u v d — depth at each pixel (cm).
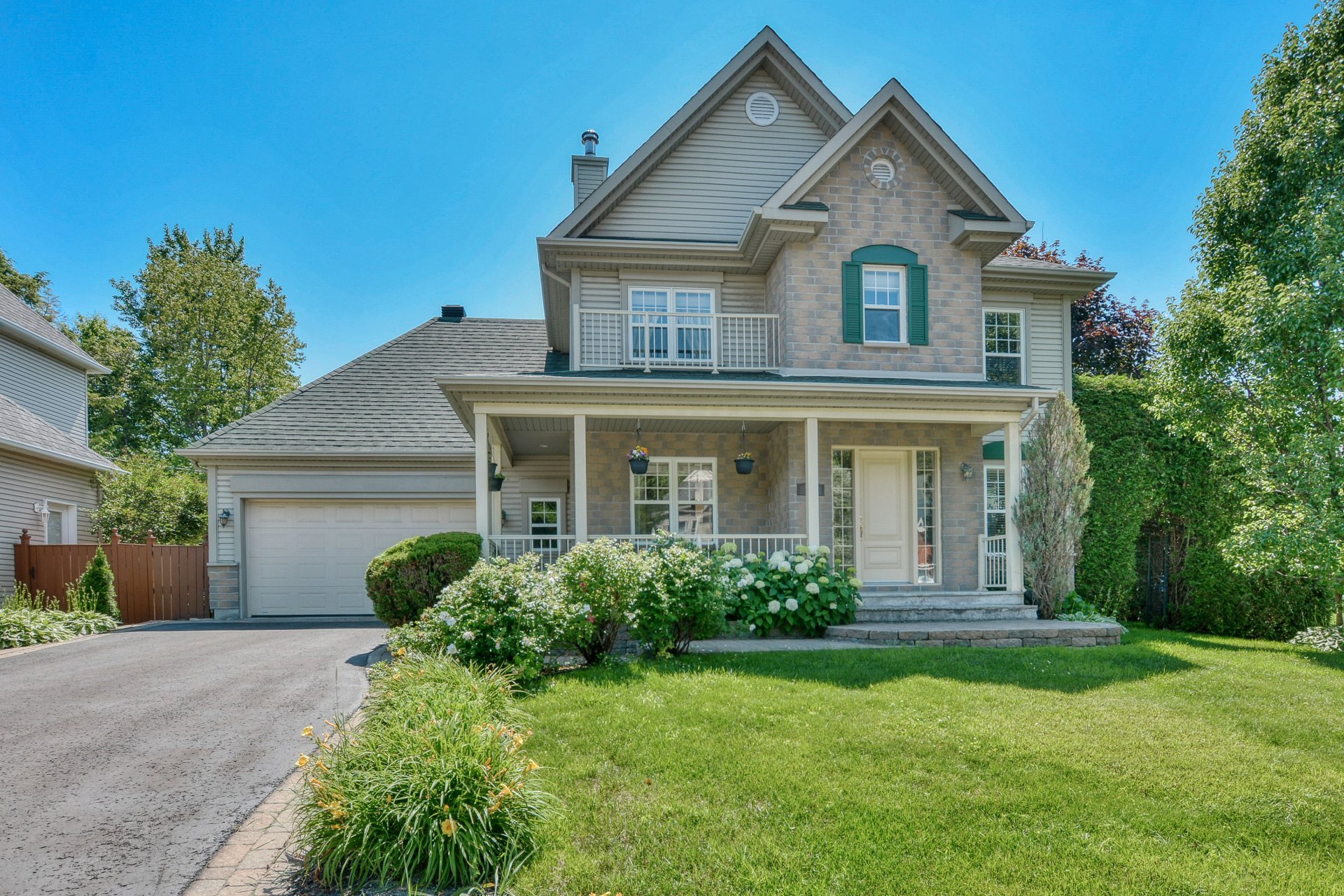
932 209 1241
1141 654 839
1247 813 397
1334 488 986
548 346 1755
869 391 1033
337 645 944
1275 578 1135
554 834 355
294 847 349
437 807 331
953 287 1234
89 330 3203
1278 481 1030
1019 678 697
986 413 1090
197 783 429
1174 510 1280
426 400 1572
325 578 1448
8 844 350
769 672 709
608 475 1220
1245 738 520
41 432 1566
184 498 1902
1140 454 1259
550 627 687
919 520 1210
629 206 1309
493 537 995
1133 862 341
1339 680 713
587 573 746
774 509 1211
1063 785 428
